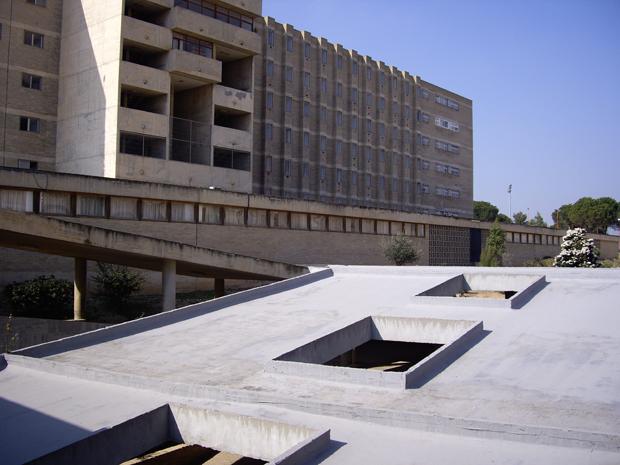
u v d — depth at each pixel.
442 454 7.24
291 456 7.07
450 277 17.39
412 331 12.66
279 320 14.25
